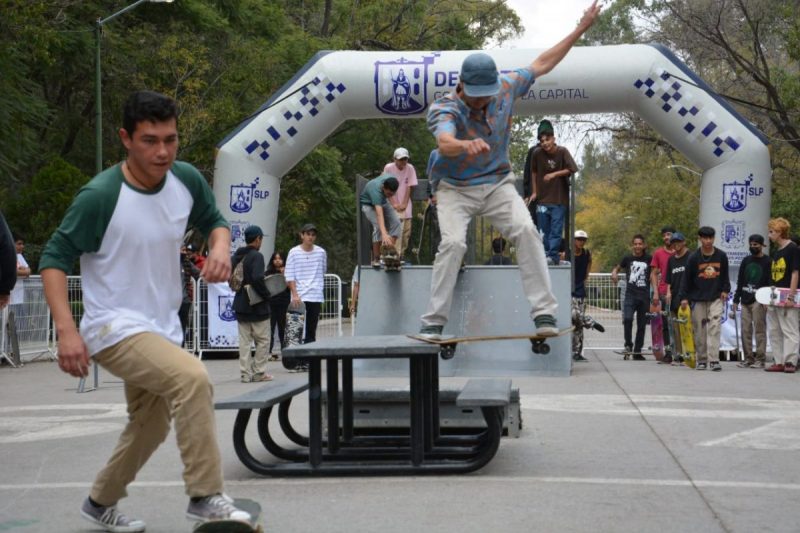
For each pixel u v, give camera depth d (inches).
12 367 678.5
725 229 654.5
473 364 496.7
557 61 268.8
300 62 1342.3
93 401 447.5
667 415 359.9
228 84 1196.5
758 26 1167.6
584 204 3314.5
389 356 242.8
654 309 629.9
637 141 1387.8
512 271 506.6
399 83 654.5
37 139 1083.3
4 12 844.0
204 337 707.4
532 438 311.1
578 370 553.0
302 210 1305.4
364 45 1601.9
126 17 1173.7
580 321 630.5
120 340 179.6
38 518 215.5
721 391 439.8
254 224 684.7
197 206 195.5
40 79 1165.1
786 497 226.1
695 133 650.8
